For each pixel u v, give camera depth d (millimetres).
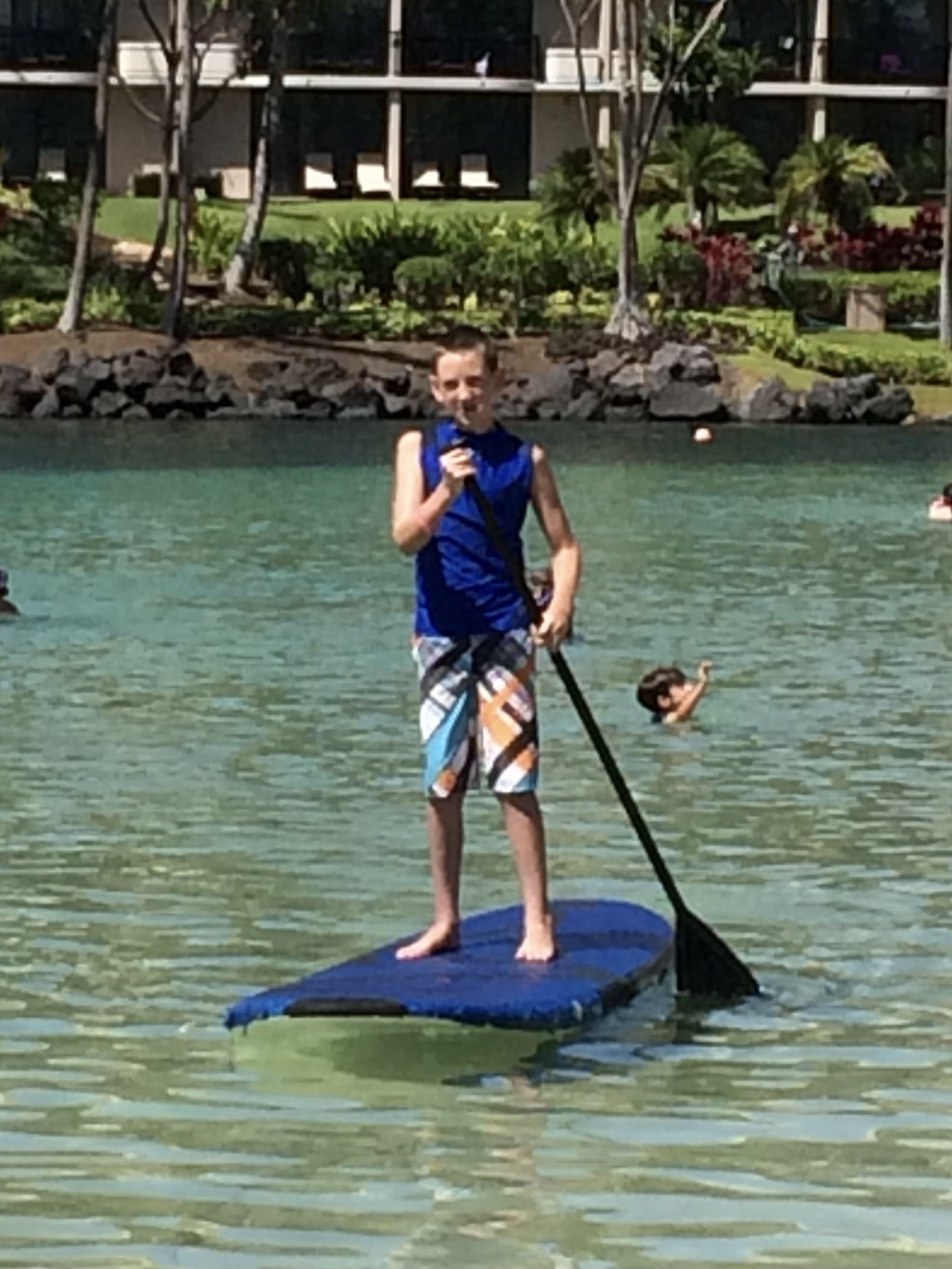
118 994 9625
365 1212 7410
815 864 11945
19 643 19000
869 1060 8828
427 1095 8430
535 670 9422
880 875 11742
